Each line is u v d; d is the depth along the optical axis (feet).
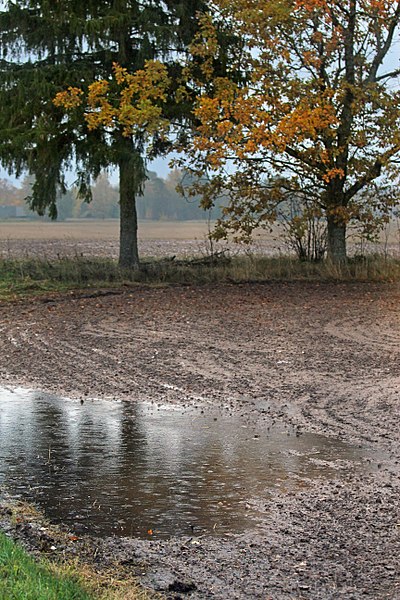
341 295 81.05
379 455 31.58
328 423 35.91
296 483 28.58
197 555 22.67
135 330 60.49
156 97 89.97
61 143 92.32
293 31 95.25
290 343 54.60
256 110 88.94
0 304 74.59
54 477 29.27
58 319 65.92
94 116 87.15
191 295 80.84
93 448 32.65
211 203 100.53
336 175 96.12
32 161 92.07
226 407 38.81
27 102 90.38
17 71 90.12
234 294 81.76
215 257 103.30
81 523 25.05
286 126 87.66
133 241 98.43
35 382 44.27
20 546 21.70
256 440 33.63
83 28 88.28
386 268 96.48
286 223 101.40
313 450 32.24
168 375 45.52
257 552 22.88
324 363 47.98
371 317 66.18
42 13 90.02
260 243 190.29
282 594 20.29
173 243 205.87
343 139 95.66
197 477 29.22
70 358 50.34
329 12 93.76
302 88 92.38
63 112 91.35
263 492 27.73
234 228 101.04
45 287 84.99
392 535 24.02
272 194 97.81
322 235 102.89
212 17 94.32
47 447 32.83
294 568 21.81
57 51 93.50
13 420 36.88
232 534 24.22
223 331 59.67
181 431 35.01
